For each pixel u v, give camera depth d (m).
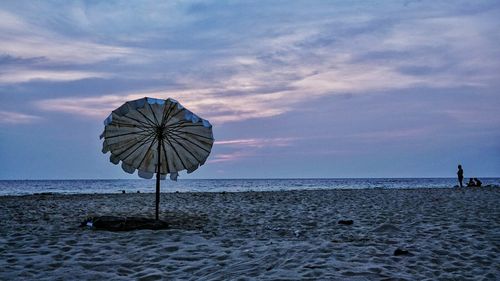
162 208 12.00
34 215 9.88
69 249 5.37
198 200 15.43
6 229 7.27
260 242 6.02
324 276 3.89
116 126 7.76
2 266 4.46
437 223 8.23
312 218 9.35
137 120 7.75
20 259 4.78
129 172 8.46
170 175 8.76
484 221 8.47
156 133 8.03
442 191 21.25
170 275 4.21
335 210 11.13
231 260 4.79
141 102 6.82
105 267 4.51
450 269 4.55
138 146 8.27
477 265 4.77
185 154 8.58
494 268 4.64
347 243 5.97
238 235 6.96
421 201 14.12
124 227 7.04
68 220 8.87
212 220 9.04
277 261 4.62
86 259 4.85
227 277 4.03
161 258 4.94
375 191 22.30
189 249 5.41
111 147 8.03
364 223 8.47
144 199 16.36
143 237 6.24
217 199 15.93
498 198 15.23
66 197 18.25
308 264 4.36
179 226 8.00
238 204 13.41
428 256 5.10
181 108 7.19
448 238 6.49
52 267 4.49
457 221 8.52
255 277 3.96
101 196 19.08
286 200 15.12
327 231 7.41
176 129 8.06
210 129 7.99
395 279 3.88
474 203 13.04
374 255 5.00
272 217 9.55
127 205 13.18
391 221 8.71
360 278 3.83
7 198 17.48
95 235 6.48
